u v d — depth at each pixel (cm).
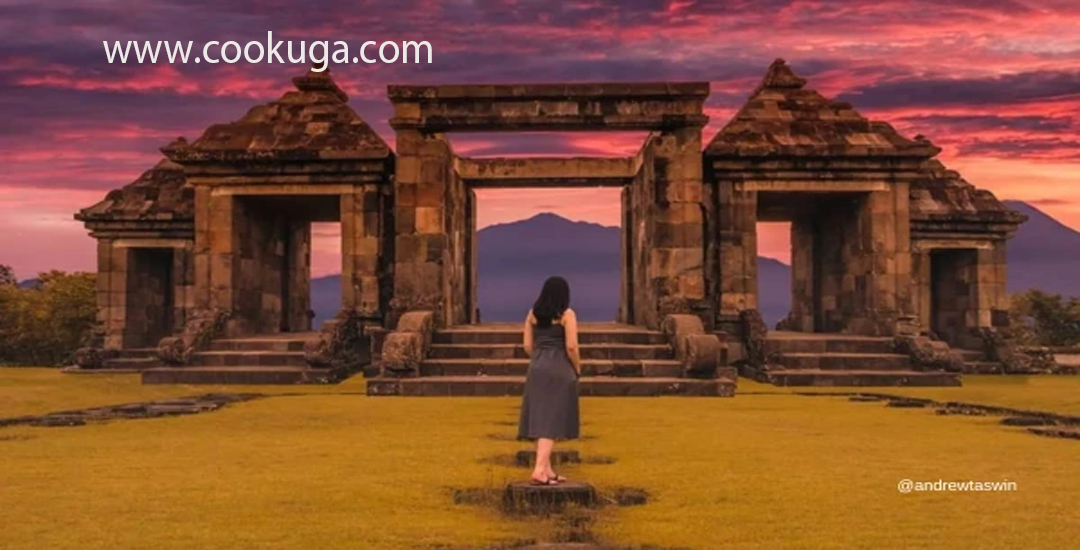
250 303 3212
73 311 5397
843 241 3225
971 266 3597
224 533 782
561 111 2742
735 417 1714
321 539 763
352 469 1093
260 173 3023
